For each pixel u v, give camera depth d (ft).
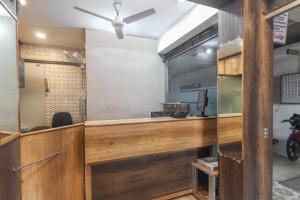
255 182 6.13
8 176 4.41
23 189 5.08
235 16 6.41
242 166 6.04
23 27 14.06
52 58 18.74
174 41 13.52
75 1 10.41
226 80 6.90
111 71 15.05
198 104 9.96
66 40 17.07
